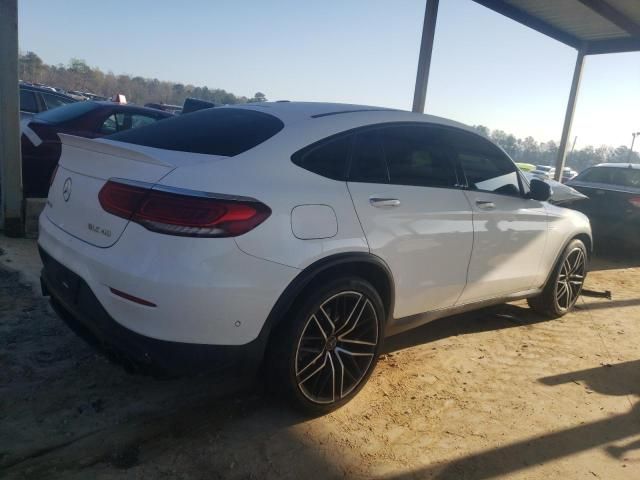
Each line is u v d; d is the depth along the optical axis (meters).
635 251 8.63
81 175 2.83
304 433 2.85
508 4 9.18
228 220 2.40
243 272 2.45
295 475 2.53
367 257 2.96
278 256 2.55
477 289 3.90
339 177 2.97
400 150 3.36
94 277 2.52
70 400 2.90
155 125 3.33
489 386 3.58
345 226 2.87
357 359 3.12
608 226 8.09
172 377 2.56
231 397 3.12
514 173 4.27
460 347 4.19
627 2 8.49
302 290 2.75
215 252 2.37
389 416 3.10
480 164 3.93
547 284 4.84
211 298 2.37
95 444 2.58
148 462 2.51
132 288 2.36
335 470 2.59
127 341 2.45
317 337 2.87
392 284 3.20
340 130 3.08
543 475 2.69
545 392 3.56
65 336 3.58
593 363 4.10
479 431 3.03
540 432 3.07
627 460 2.88
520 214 4.18
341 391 3.06
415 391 3.42
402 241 3.19
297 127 2.97
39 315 3.85
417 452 2.79
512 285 4.28
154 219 2.36
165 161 2.55
